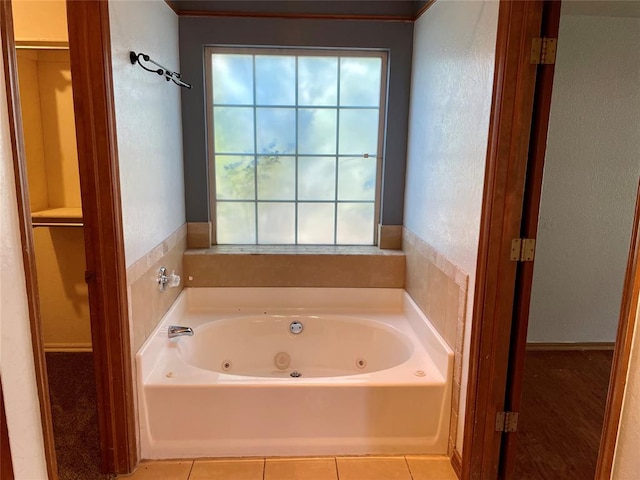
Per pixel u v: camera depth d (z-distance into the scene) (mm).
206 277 2918
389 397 2094
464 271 1947
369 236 3150
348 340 2836
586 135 3055
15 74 1003
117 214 1765
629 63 2984
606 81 2996
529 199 1731
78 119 1667
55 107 2828
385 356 2717
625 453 1027
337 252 2965
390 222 3035
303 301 2975
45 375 1119
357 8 2764
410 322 2750
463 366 1970
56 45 2562
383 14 2770
